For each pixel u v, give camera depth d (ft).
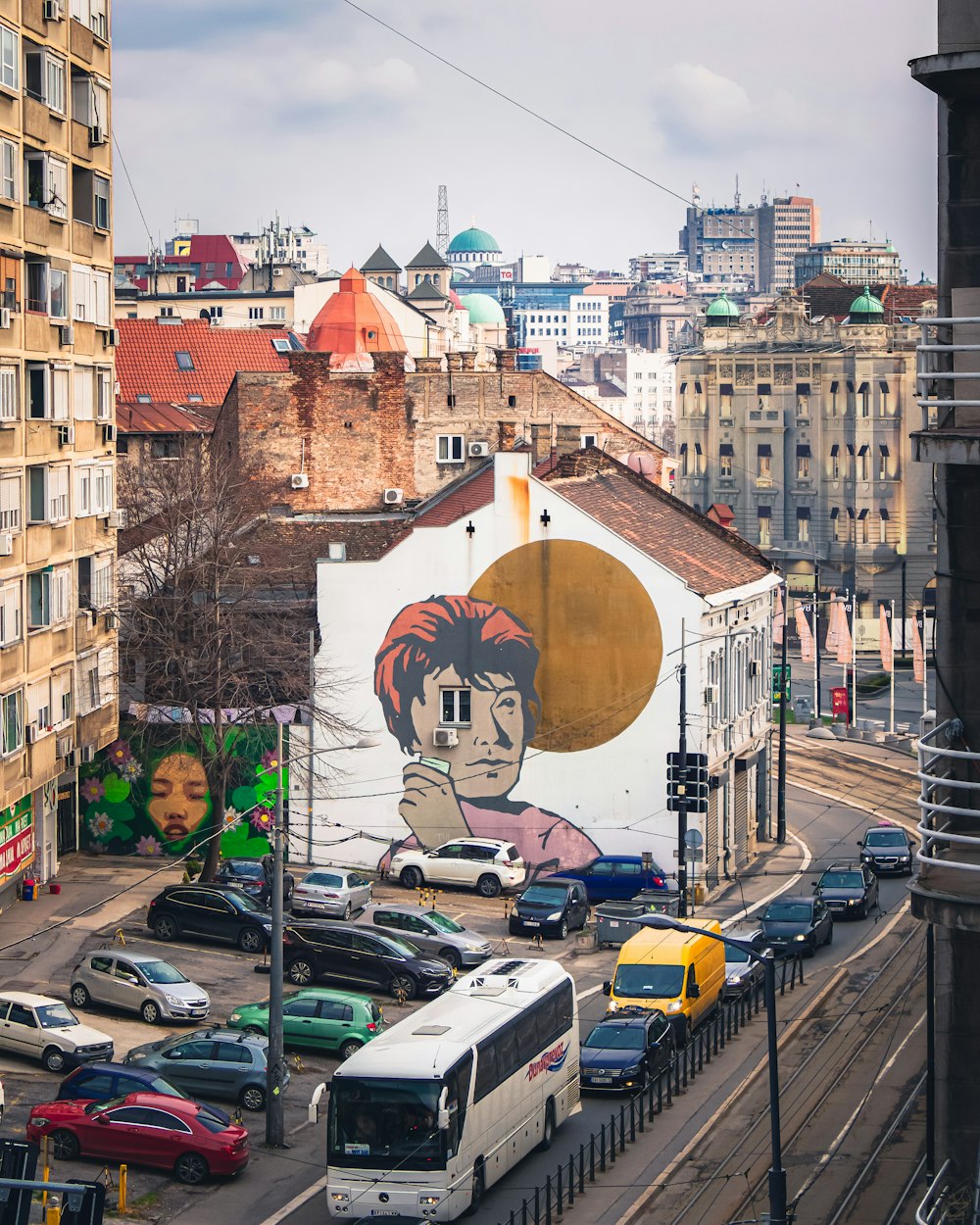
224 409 321.93
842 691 375.66
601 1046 156.76
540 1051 139.95
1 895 197.26
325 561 233.55
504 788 231.91
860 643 556.92
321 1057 160.45
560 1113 144.66
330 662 233.76
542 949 201.05
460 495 252.62
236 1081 146.92
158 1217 123.85
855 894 221.66
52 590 191.21
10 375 177.47
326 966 182.19
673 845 228.22
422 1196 121.29
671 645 228.43
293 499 314.55
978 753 82.33
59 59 191.31
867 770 333.01
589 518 229.04
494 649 231.30
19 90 179.32
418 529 231.71
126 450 379.96
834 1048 165.89
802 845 266.57
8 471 177.37
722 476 588.09
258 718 228.63
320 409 314.76
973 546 85.46
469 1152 125.29
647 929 175.32
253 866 216.95
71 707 197.57
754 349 588.50
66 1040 150.51
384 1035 128.98
